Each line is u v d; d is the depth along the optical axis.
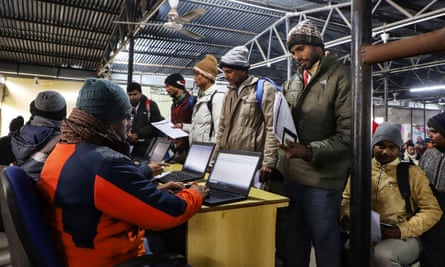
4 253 1.69
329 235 1.59
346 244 1.77
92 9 5.91
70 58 8.91
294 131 1.53
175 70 10.13
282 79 10.89
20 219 0.93
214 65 2.65
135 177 1.03
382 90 11.50
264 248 1.53
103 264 1.03
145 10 5.27
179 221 1.10
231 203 1.41
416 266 2.02
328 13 5.92
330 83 1.58
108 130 1.11
